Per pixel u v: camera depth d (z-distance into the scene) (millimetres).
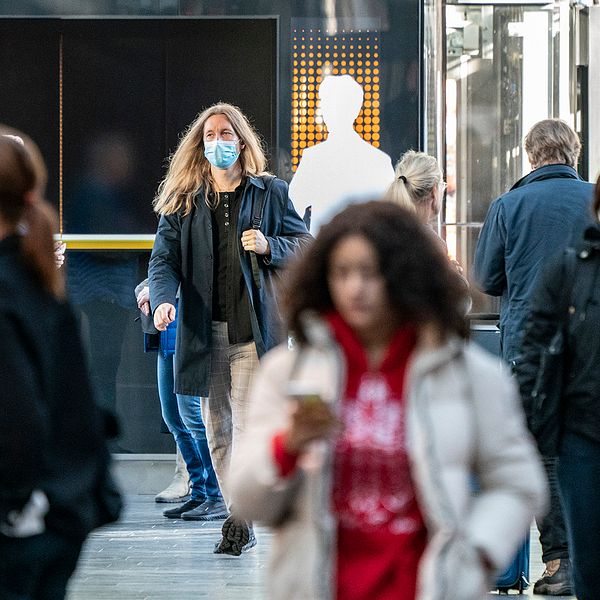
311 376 8227
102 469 9609
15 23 27969
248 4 27375
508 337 19266
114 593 18141
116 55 28156
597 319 13484
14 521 9000
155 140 28266
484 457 8289
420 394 8078
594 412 13406
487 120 27406
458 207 27422
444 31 27312
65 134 28250
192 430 24266
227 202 20734
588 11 27703
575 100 27609
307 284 8414
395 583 8039
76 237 28297
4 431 8812
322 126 27203
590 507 13336
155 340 25109
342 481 8117
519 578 18000
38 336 9164
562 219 19016
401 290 8180
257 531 23375
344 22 27219
